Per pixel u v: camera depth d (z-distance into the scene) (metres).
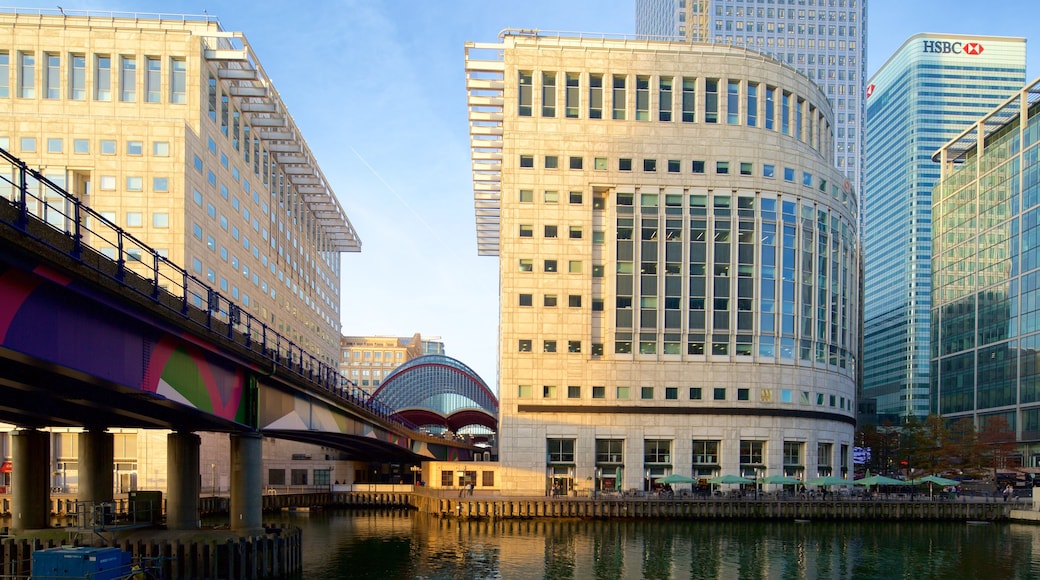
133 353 28.33
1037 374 129.00
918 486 105.19
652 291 89.31
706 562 53.59
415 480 122.50
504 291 88.94
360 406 68.50
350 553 55.81
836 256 98.19
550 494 85.06
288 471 110.50
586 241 89.06
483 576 47.41
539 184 89.31
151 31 89.00
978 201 152.50
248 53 92.31
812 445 91.19
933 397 168.50
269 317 120.38
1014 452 128.12
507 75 90.00
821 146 102.00
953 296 161.12
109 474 44.22
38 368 24.50
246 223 107.94
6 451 84.62
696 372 88.56
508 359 87.38
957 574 50.31
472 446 159.62
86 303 25.06
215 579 38.22
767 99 94.06
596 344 89.00
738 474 87.88
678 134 90.81
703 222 90.12
